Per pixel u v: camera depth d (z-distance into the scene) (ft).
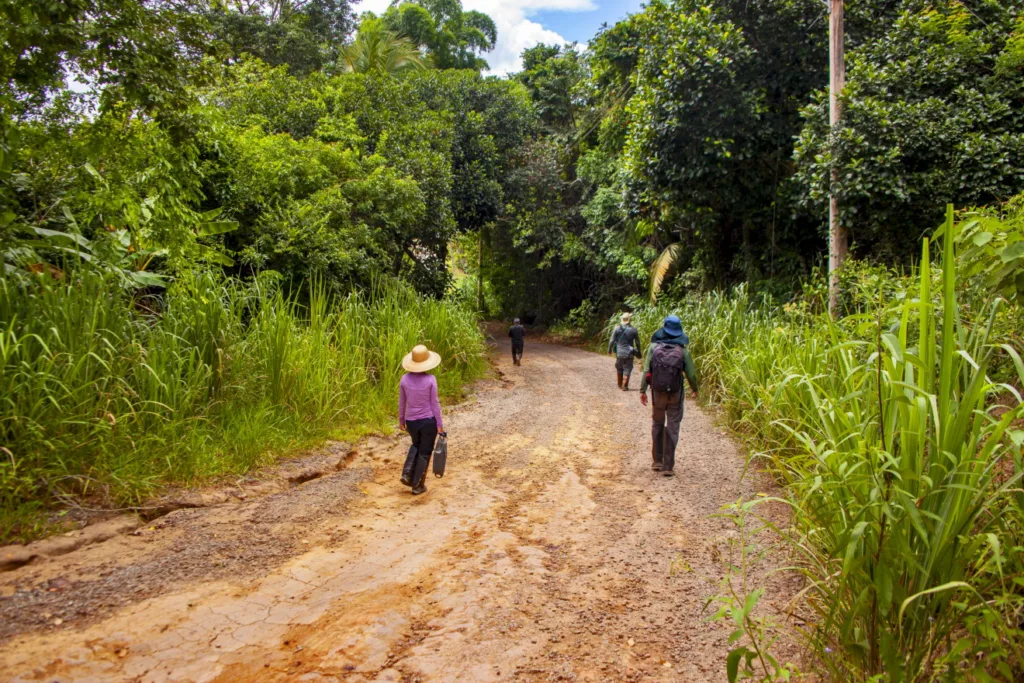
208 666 11.00
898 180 36.47
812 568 12.12
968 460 9.01
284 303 30.19
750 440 25.53
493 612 13.14
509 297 116.26
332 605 13.34
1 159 22.79
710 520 18.29
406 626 12.61
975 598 9.30
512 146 86.79
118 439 18.61
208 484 19.65
